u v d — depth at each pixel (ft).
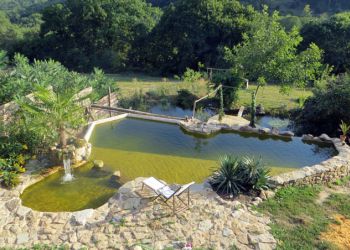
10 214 30.32
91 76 73.26
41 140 41.45
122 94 75.15
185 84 83.56
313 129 58.54
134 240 27.04
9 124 41.78
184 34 118.83
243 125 54.39
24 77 53.16
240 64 64.44
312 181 37.14
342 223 29.84
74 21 137.08
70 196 34.63
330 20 108.58
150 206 31.45
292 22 129.08
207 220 29.48
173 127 55.16
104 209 31.07
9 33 158.10
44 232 27.99
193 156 44.93
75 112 45.27
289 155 45.96
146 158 43.88
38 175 37.88
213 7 116.06
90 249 26.05
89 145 44.37
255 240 27.09
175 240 27.04
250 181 34.78
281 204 32.50
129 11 141.28
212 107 70.23
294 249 26.25
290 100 73.10
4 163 36.73
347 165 39.63
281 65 60.34
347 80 56.44
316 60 68.23
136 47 137.28
